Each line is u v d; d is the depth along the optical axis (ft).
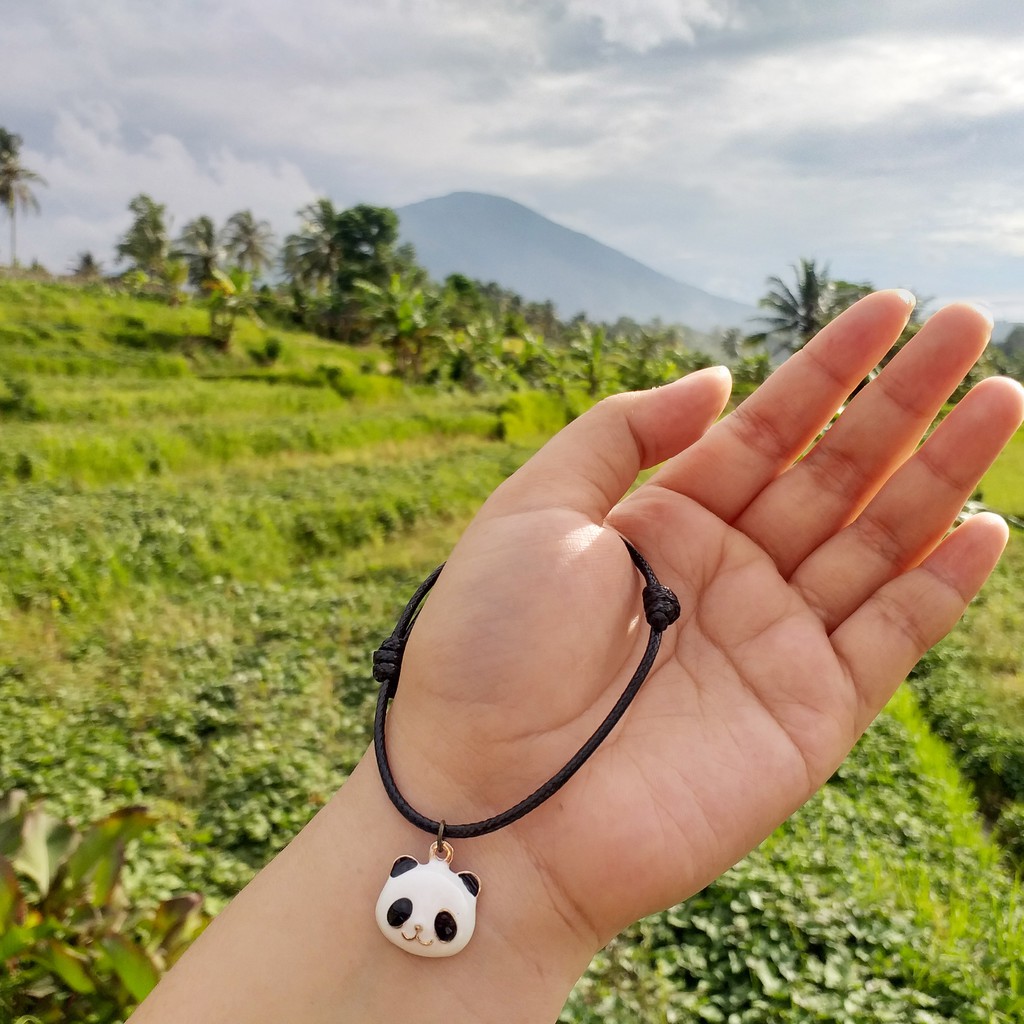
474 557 0.69
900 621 0.71
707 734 0.65
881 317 0.75
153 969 0.96
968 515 0.75
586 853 0.60
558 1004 0.58
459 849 0.60
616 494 0.76
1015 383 0.72
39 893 1.03
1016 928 1.66
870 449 0.77
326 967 0.54
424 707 0.65
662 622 0.66
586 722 0.65
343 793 0.62
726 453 0.78
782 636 0.70
